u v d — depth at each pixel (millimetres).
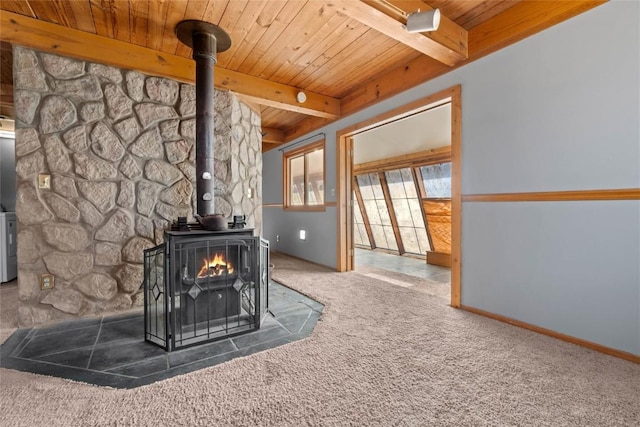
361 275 4109
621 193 1810
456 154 2736
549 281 2139
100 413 1334
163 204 2801
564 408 1373
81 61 2490
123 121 2637
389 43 2715
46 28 2326
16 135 2293
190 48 2715
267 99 3461
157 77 2785
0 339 2084
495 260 2467
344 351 1901
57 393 1472
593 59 1910
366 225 7574
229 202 3139
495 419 1305
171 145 2842
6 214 3539
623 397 1450
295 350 1918
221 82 3139
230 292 2318
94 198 2529
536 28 2156
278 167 6141
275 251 6281
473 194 2621
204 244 2100
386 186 6438
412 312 2623
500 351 1905
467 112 2650
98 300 2557
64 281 2443
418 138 4836
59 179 2420
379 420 1296
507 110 2361
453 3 2223
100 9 2172
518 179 2301
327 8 2182
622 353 1815
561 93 2057
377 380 1587
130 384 1569
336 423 1278
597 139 1901
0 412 1330
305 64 3098
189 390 1505
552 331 2125
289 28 2439
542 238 2174
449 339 2076
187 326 2188
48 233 2393
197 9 2176
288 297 3100
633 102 1761
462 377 1617
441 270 4703
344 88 3770
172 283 1961
